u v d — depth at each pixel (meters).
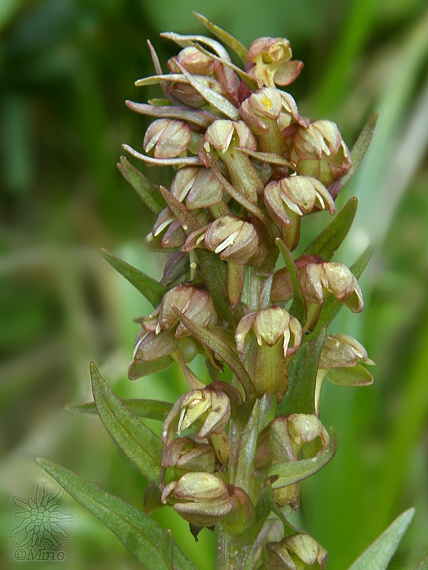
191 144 0.14
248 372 0.14
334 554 0.21
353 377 0.15
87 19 0.31
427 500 0.23
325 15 0.30
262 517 0.14
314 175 0.14
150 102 0.14
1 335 0.30
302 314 0.14
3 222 0.33
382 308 0.26
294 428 0.14
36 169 0.34
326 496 0.21
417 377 0.22
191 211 0.14
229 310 0.14
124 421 0.14
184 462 0.14
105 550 0.20
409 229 0.29
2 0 0.29
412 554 0.20
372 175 0.23
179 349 0.14
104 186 0.31
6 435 0.28
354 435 0.21
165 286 0.14
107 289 0.29
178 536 0.18
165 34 0.14
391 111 0.24
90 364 0.14
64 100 0.32
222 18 0.29
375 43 0.30
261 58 0.14
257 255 0.14
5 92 0.32
